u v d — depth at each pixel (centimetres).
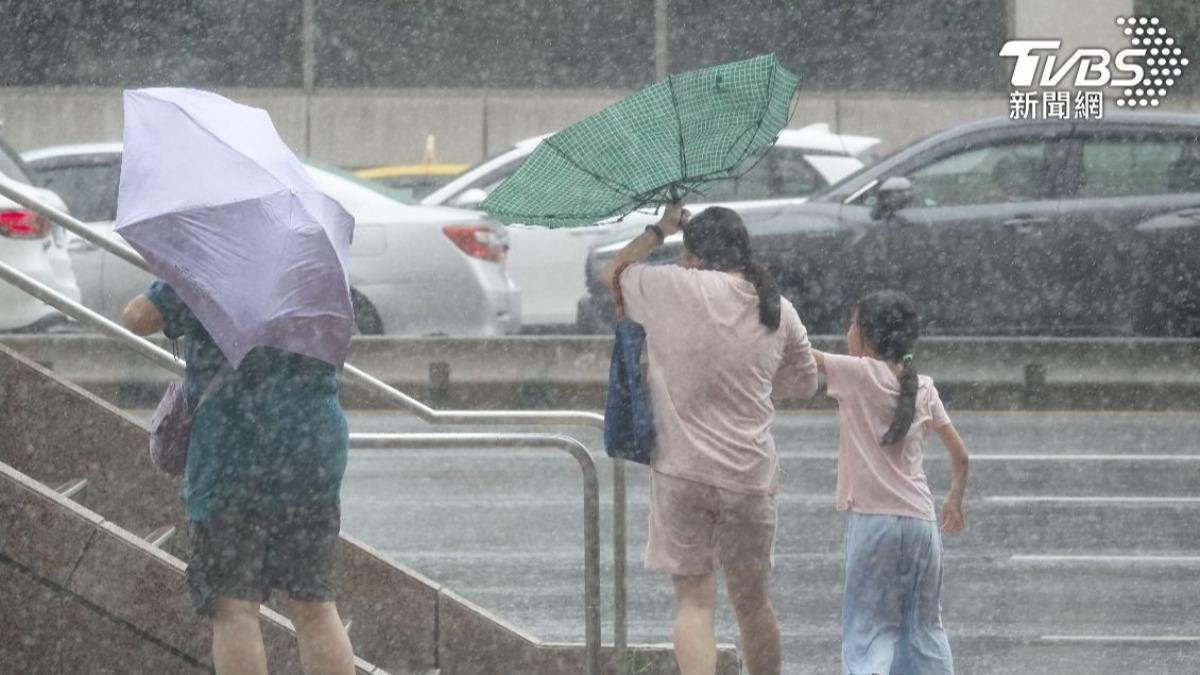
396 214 3734
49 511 1353
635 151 1361
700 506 1396
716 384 1395
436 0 7444
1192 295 3731
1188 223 3728
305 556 1292
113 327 1441
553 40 7481
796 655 1833
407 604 1622
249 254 1262
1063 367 3603
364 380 1534
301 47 7469
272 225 1276
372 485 2755
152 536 1599
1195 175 3756
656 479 1411
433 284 3722
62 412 1662
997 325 3744
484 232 3753
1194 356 3603
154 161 1313
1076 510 2564
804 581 2155
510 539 2366
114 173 3781
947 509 1531
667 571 1409
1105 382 3597
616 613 1557
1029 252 3719
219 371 1280
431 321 3728
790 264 3722
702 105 1345
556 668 1617
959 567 2227
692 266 1445
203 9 7431
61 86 7388
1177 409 3591
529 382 3603
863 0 7406
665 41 7444
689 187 1403
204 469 1268
